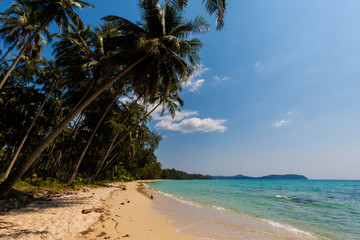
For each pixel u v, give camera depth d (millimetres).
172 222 6836
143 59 9672
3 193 6145
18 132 19219
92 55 14094
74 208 6832
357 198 21469
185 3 7027
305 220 8719
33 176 18812
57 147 23406
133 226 5625
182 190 26031
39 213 5598
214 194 20844
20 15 15945
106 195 11953
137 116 26000
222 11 6316
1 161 22734
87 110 20547
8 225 4109
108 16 9172
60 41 16578
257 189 33781
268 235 5727
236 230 6137
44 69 19016
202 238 5180
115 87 19156
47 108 19672
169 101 22016
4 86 18812
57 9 11852
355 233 6625
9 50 14672
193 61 11156
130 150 26828
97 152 24484
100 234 4492
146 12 9438
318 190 34938
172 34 10328
